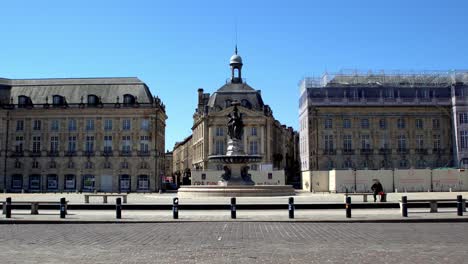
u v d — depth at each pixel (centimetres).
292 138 16988
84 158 9475
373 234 2053
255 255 1498
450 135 9844
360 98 9856
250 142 10331
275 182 8206
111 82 9969
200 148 11019
